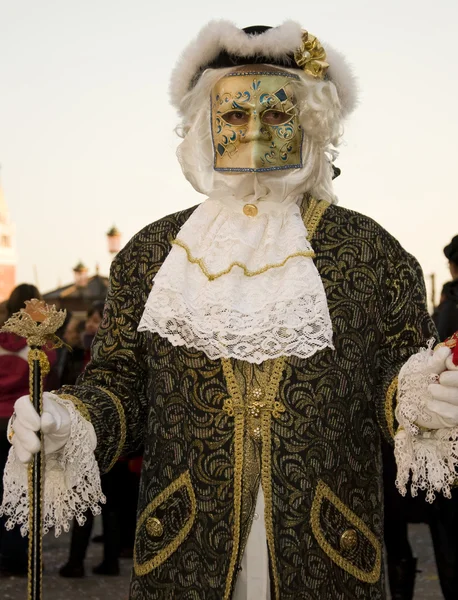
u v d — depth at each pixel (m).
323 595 2.24
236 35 2.46
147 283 2.47
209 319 2.32
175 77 2.62
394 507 4.57
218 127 2.47
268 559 2.26
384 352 2.40
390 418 2.31
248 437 2.29
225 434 2.29
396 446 2.21
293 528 2.24
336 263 2.38
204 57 2.54
